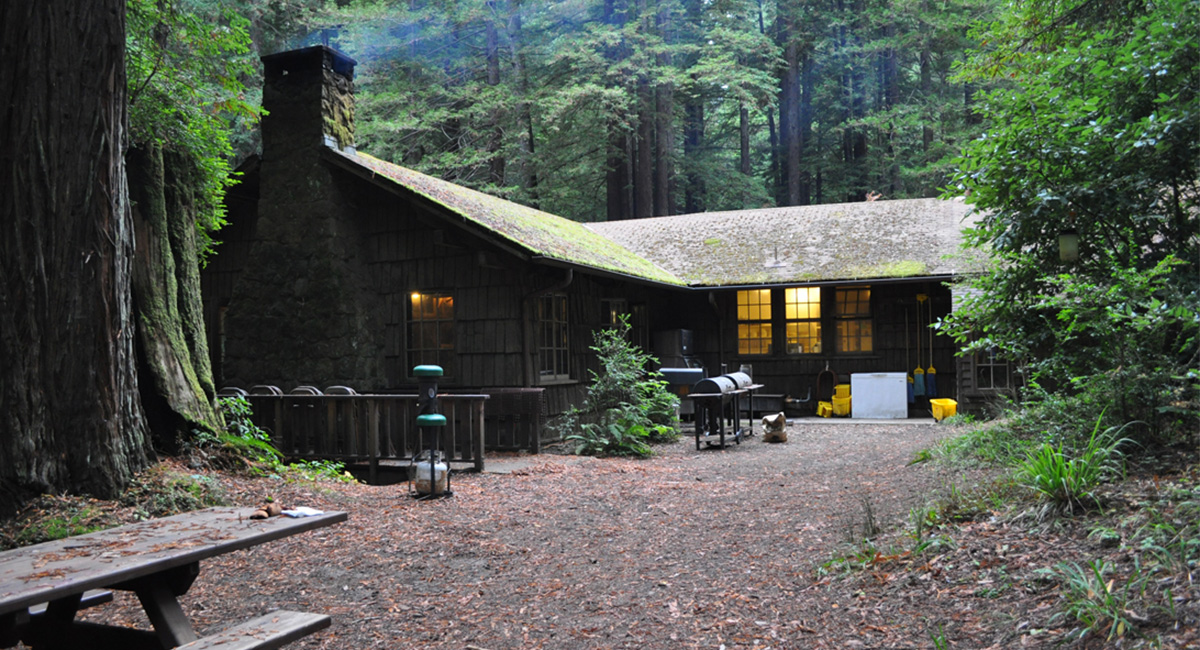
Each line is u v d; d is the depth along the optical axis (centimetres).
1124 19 820
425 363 1244
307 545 585
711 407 1266
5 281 579
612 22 3017
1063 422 670
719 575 498
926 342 1656
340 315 1199
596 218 3516
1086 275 697
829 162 3459
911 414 1661
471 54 2777
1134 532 411
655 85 2872
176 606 354
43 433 589
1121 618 323
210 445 769
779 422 1252
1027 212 712
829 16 3275
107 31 623
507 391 1138
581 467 981
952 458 770
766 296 1780
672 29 3083
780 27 3366
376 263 1276
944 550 459
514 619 436
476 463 925
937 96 3003
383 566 538
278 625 346
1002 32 952
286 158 1236
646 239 2006
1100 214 695
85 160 612
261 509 393
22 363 582
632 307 1606
